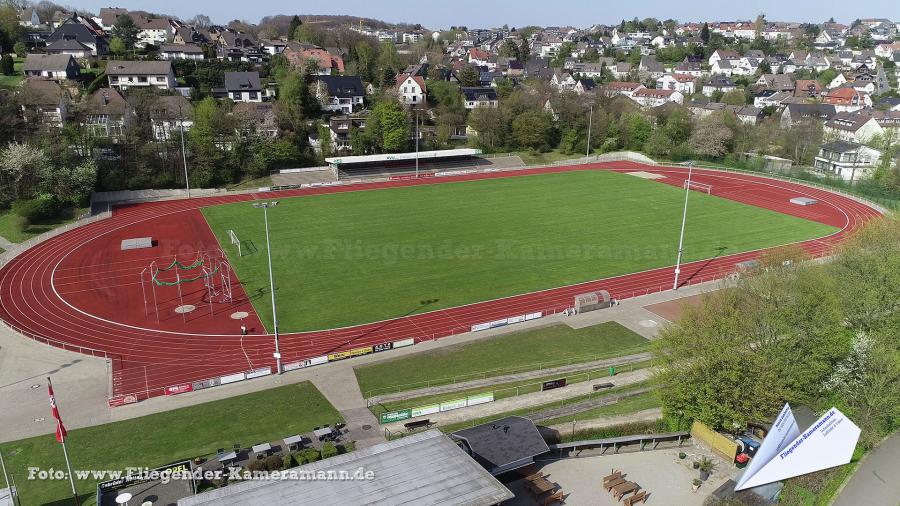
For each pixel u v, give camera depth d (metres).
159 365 56.00
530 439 40.28
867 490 39.94
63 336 61.28
